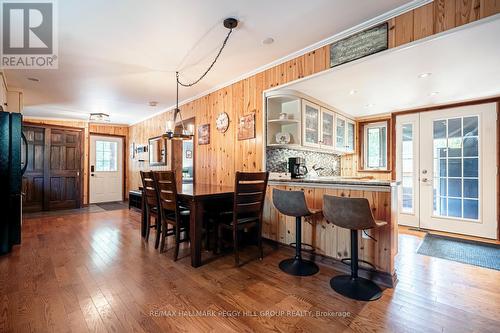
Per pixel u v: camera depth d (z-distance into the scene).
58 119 6.24
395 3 1.97
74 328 1.50
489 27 1.70
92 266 2.41
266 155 3.17
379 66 2.35
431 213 3.90
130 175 7.13
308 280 2.16
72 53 2.75
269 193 3.08
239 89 3.52
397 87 2.96
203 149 4.21
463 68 2.40
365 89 3.05
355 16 2.13
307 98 3.30
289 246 2.86
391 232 2.09
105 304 1.76
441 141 3.83
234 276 2.22
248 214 2.92
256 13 2.08
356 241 2.05
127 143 7.27
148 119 6.17
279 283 2.10
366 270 2.21
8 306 1.73
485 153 3.46
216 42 2.55
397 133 4.26
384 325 1.56
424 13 1.92
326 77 2.63
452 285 2.08
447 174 3.78
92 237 3.39
